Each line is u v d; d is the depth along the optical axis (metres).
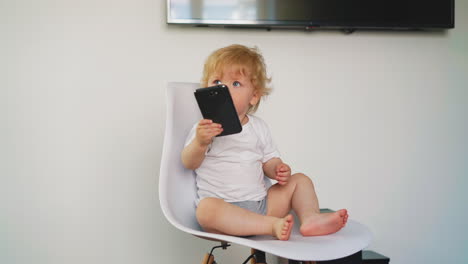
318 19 2.12
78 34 2.03
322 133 2.22
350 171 2.25
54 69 2.02
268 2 2.08
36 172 2.01
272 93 2.18
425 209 2.32
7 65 1.99
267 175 1.56
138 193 2.08
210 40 2.11
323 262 1.71
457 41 2.34
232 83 1.44
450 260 2.35
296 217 1.46
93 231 2.05
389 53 2.28
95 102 2.04
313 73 2.21
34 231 2.01
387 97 2.28
